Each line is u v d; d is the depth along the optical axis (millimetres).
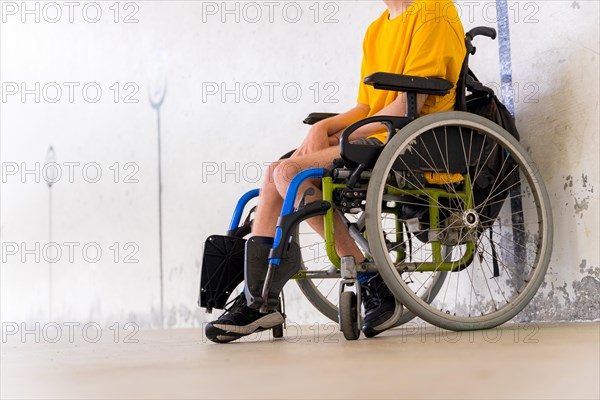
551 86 2061
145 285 4555
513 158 1876
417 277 2461
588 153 1945
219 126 3820
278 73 3357
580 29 1978
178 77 4262
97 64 5445
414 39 1831
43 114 6477
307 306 3059
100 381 891
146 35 4715
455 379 760
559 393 657
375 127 1907
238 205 1971
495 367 857
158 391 756
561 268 2021
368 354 1135
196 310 3992
